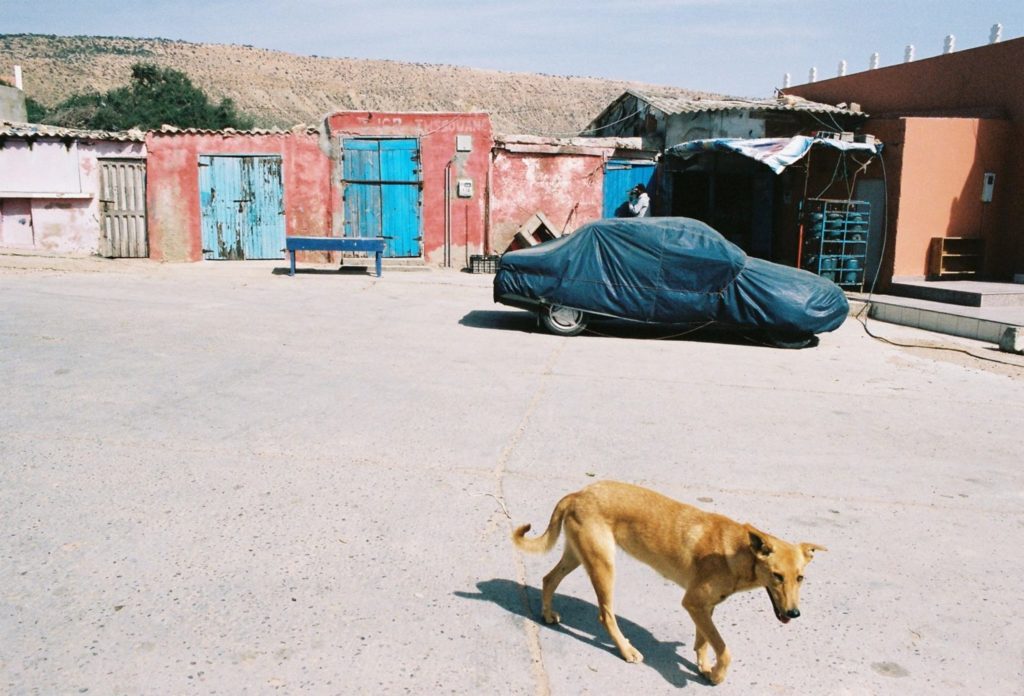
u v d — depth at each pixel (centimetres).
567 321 1135
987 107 1719
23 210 1670
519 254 1141
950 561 475
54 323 1009
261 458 580
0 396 694
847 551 480
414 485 546
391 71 10456
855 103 2112
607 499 362
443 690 333
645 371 927
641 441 666
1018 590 444
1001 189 1683
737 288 1102
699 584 334
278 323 1098
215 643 354
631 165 1819
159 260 1716
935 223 1645
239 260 1745
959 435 728
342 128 1722
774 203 1888
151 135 1681
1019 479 620
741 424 731
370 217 1756
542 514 509
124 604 380
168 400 711
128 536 450
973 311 1345
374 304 1302
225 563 425
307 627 371
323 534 465
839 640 387
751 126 1844
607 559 357
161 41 9925
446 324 1168
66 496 498
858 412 792
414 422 685
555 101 10031
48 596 384
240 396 736
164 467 554
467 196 1762
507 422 700
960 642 390
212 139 1700
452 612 393
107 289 1307
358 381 813
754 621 402
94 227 1703
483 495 536
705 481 582
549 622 389
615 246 1119
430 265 1772
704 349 1088
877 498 568
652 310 1112
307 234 1753
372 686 332
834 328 1119
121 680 325
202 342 952
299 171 1730
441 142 1742
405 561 440
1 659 333
